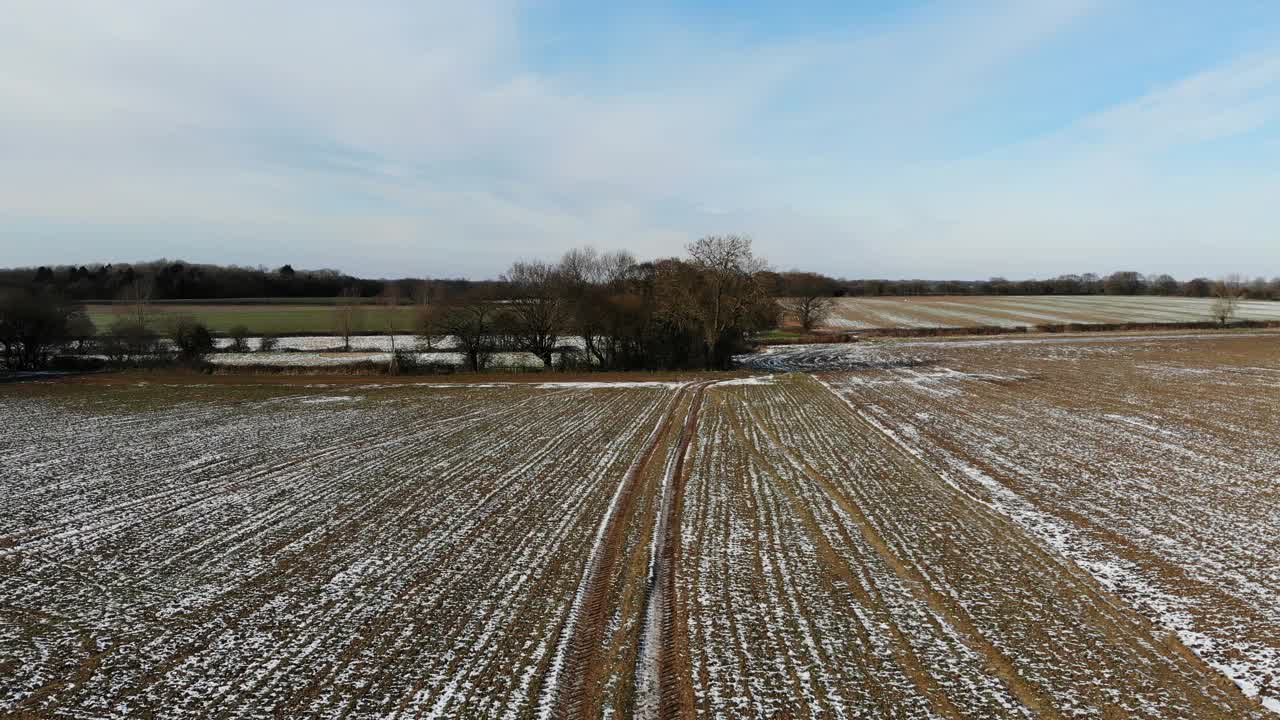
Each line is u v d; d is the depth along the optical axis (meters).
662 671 9.03
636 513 15.62
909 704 8.19
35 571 12.64
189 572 12.50
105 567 12.79
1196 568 12.20
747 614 10.62
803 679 8.77
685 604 10.99
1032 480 17.98
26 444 23.59
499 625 10.33
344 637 10.01
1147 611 10.60
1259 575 11.84
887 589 11.48
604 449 22.22
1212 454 20.47
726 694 8.47
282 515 15.69
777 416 28.02
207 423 27.38
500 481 18.39
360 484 18.19
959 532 14.20
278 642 9.89
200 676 9.02
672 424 26.48
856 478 18.41
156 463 20.70
